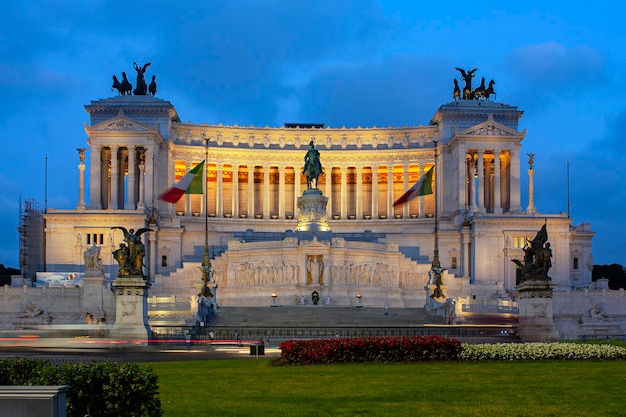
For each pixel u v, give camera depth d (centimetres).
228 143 16588
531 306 6906
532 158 14862
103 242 13612
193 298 9062
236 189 16225
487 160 16912
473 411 2872
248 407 2975
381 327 7819
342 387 3584
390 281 12756
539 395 3291
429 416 2764
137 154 15912
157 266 14238
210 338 7388
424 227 15825
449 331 7756
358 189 16600
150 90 16525
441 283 10388
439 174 16188
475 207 14538
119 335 6681
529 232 13862
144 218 13688
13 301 10200
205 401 3138
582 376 4034
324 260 12194
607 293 10731
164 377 4078
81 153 14050
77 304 10169
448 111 16200
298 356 4900
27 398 1764
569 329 10275
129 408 2291
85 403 2247
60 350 6084
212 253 14150
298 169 16638
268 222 16038
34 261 14875
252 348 5962
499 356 5031
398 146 16762
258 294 12250
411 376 4059
